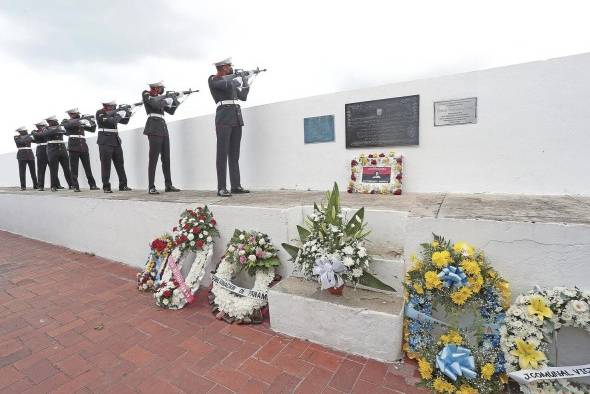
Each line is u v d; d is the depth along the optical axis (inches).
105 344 116.0
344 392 88.1
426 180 175.9
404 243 118.0
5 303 153.7
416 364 98.5
